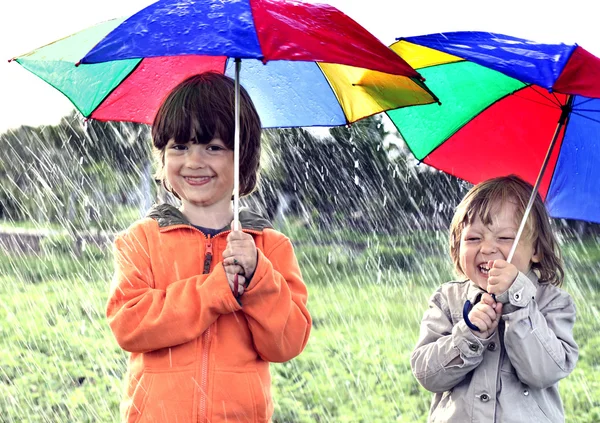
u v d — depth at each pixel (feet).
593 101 11.73
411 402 23.17
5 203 67.21
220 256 11.35
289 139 62.49
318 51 9.02
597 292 46.96
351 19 10.13
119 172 64.03
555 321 11.49
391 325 35.14
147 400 10.78
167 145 11.21
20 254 53.31
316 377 25.63
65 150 67.77
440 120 12.79
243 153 11.47
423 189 64.08
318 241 61.31
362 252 57.31
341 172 63.46
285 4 9.91
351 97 12.30
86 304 38.68
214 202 11.48
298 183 63.26
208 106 11.03
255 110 11.82
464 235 11.63
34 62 11.59
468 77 12.27
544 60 9.86
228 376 10.89
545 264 11.85
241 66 12.74
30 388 24.02
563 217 12.44
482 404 11.27
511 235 11.44
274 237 11.77
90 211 63.98
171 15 9.50
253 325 10.89
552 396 11.64
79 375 25.57
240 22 9.27
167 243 11.31
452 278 49.65
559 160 12.39
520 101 12.34
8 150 68.23
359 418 21.59
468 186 63.62
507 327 10.98
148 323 10.68
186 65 12.69
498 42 10.82
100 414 21.53
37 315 35.94
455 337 11.16
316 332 32.94
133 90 12.48
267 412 11.21
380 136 62.80
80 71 11.85
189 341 10.92
